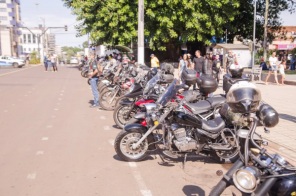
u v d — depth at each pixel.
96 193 4.74
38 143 7.13
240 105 3.04
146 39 28.52
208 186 5.04
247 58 36.06
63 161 6.03
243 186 2.76
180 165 5.96
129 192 4.80
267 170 3.02
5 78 24.58
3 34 92.81
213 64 16.64
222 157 5.88
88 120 9.58
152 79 7.27
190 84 7.26
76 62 75.31
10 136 7.66
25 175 5.35
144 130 5.98
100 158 6.23
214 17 28.06
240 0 34.81
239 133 3.46
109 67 13.80
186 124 5.49
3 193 4.69
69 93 15.73
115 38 26.98
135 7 25.12
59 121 9.39
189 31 28.16
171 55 35.47
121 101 8.55
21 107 11.64
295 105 11.43
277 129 8.08
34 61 69.12
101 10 25.86
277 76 19.81
